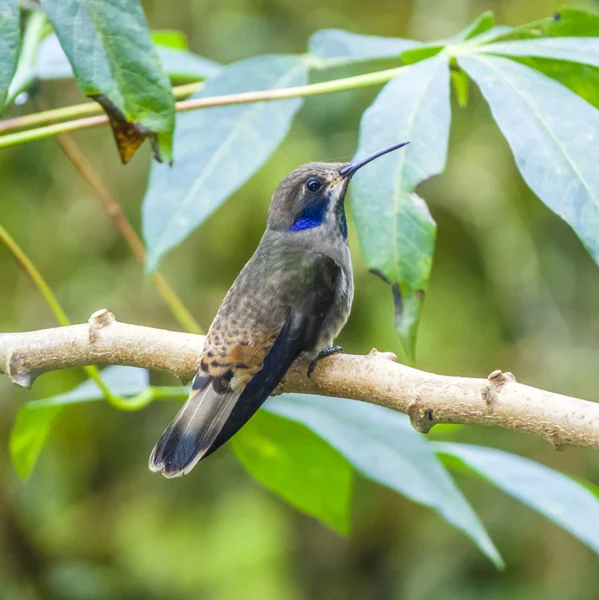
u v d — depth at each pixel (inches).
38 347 224.4
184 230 257.9
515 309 582.2
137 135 215.3
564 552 558.3
